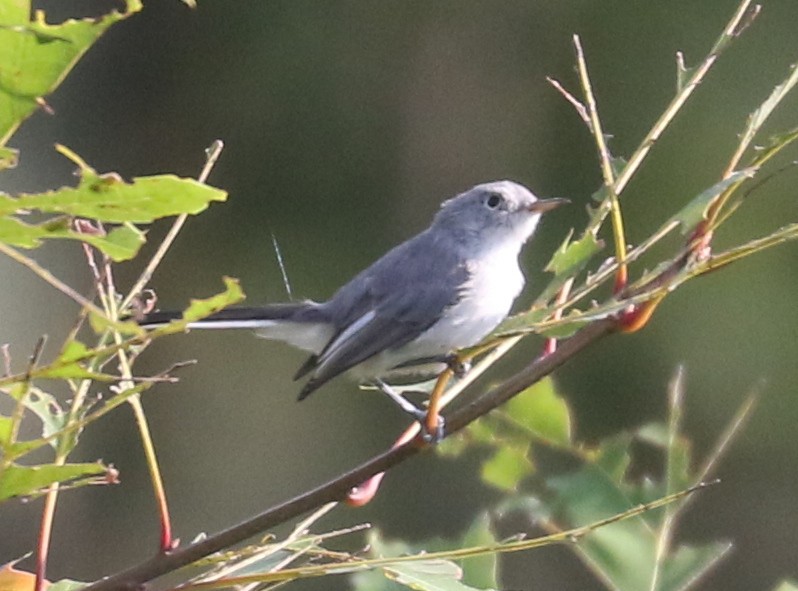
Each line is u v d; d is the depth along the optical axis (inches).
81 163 100.5
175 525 519.2
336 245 520.1
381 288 289.9
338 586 425.1
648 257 490.0
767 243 133.3
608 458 169.2
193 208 104.0
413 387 179.5
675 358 493.4
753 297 488.4
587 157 515.2
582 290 140.9
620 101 508.7
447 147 525.0
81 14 524.1
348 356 284.4
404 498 503.8
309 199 522.0
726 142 492.7
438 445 154.8
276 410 534.9
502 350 175.8
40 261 484.4
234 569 145.1
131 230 106.0
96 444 519.5
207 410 533.3
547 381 172.7
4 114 107.7
